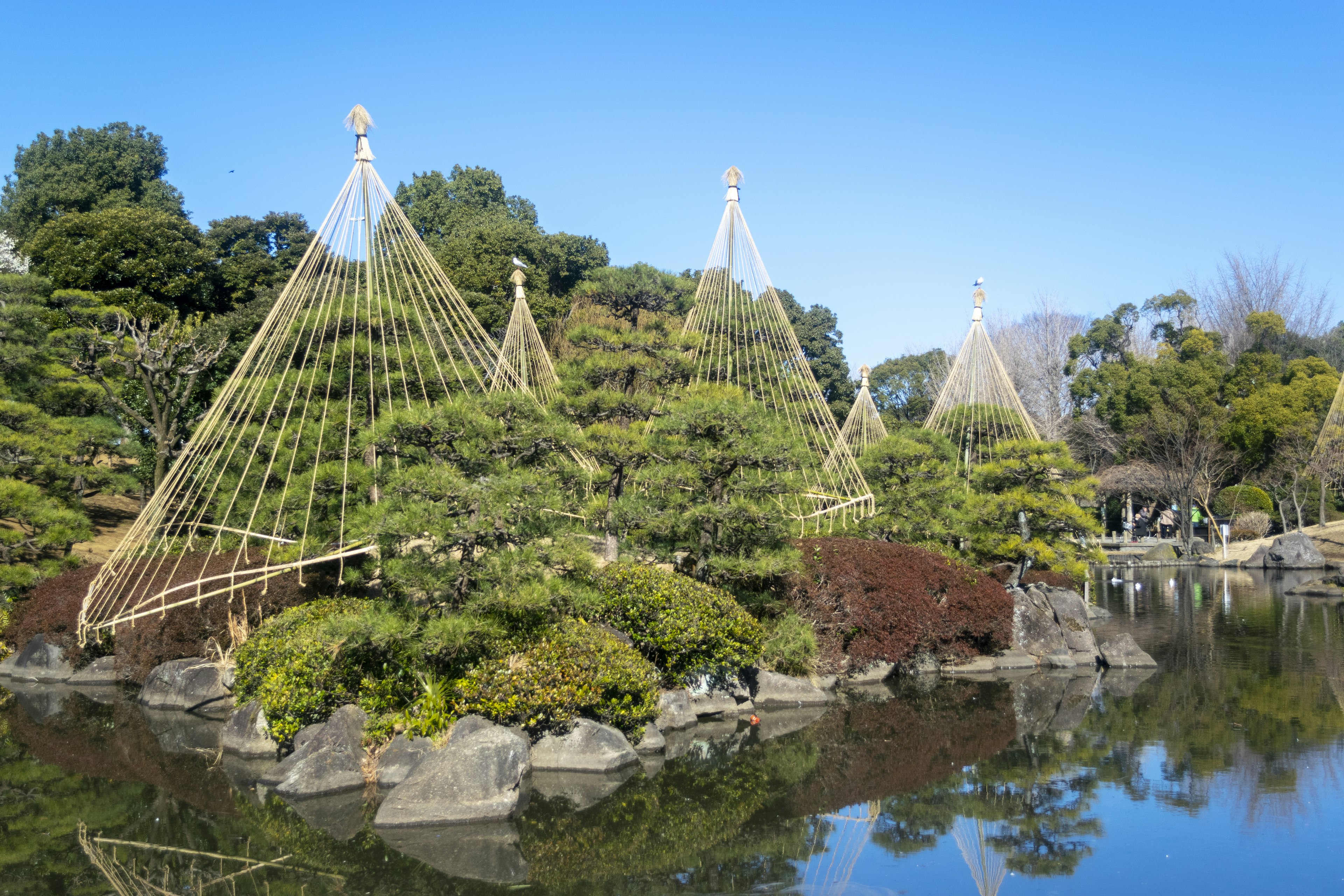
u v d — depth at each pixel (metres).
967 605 22.14
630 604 16.27
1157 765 14.43
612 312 36.62
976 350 31.95
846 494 24.75
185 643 19.11
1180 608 33.97
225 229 49.66
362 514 14.85
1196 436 60.47
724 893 9.77
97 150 51.06
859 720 17.48
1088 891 9.75
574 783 13.33
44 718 17.64
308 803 12.47
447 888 9.88
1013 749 15.48
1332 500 62.72
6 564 23.91
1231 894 9.65
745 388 24.14
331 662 13.68
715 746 15.61
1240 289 76.12
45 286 29.45
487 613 13.95
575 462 18.95
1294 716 17.44
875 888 9.87
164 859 10.73
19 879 10.19
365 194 18.50
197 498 21.20
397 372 18.61
